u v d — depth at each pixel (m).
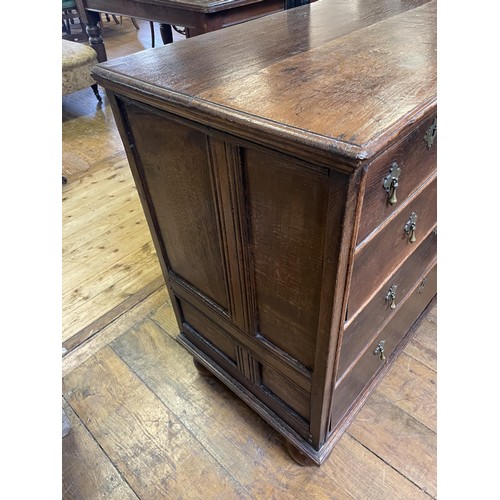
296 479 0.89
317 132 0.43
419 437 0.95
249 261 0.67
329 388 0.71
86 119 2.54
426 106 0.47
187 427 0.99
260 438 0.96
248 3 1.37
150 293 1.36
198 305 0.91
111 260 1.51
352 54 0.65
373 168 0.47
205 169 0.62
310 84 0.55
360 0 1.04
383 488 0.87
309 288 0.59
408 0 1.02
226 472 0.91
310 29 0.81
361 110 0.47
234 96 0.53
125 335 1.23
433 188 0.71
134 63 0.67
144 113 0.65
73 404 1.05
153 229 0.86
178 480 0.90
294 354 0.73
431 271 1.00
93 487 0.90
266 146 0.48
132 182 1.94
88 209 1.78
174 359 1.15
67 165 2.09
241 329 0.81
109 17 4.20
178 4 1.37
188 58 0.69
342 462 0.91
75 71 2.34
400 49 0.66
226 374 0.99
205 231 0.72
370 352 0.85
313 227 0.51
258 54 0.68
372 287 0.67
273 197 0.54
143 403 1.05
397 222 0.63
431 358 1.11
